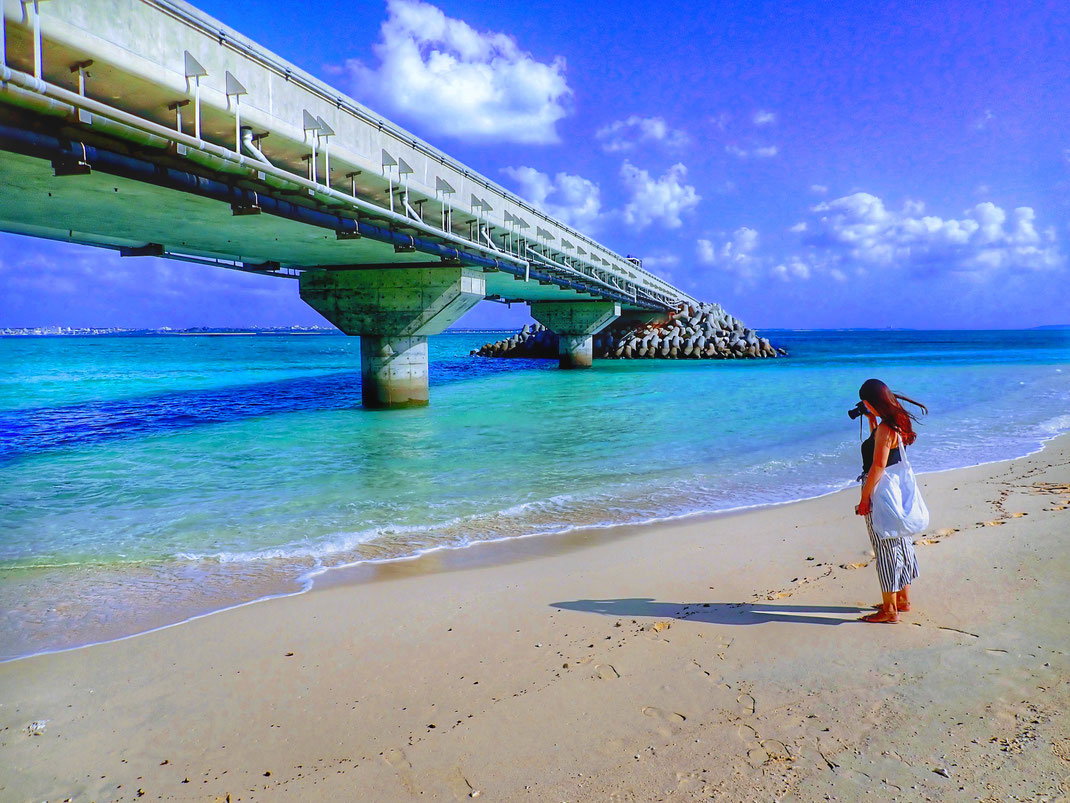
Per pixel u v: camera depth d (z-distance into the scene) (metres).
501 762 3.49
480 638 5.30
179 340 183.00
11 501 11.84
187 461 16.02
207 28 12.45
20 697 4.63
